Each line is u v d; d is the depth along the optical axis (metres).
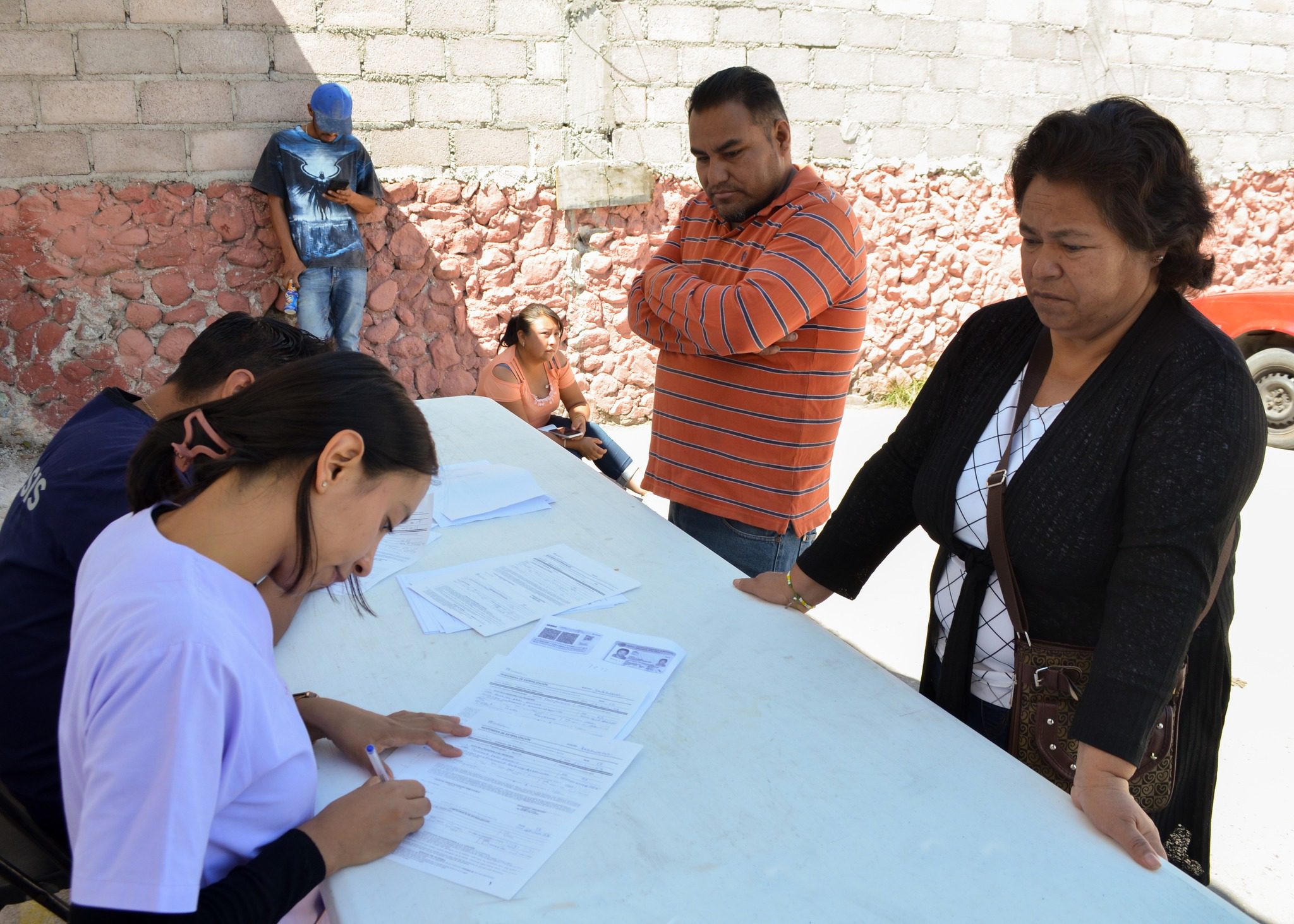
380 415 1.08
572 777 1.30
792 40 6.13
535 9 5.50
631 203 5.91
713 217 2.61
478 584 1.89
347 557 1.11
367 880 1.12
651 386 6.31
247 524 1.04
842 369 2.44
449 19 5.36
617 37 5.72
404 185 5.45
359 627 1.73
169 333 5.14
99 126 4.80
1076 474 1.38
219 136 5.02
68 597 1.55
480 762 1.34
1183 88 7.48
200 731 0.93
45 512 1.55
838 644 1.67
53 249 4.84
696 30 5.89
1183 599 1.25
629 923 1.07
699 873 1.14
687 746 1.38
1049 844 1.20
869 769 1.33
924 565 4.30
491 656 1.64
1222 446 1.25
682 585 1.90
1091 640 1.45
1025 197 1.34
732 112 2.34
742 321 2.26
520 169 5.69
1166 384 1.31
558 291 5.95
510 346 4.12
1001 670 1.57
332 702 1.41
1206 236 1.32
